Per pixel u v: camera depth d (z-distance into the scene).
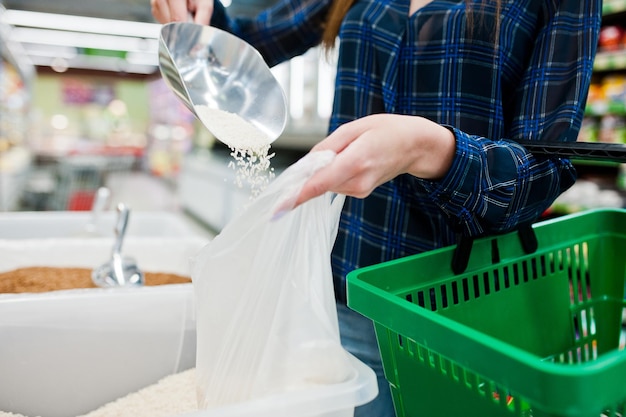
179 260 1.59
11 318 0.83
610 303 0.81
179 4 0.93
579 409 0.33
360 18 0.86
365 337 0.83
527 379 0.34
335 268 0.87
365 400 0.49
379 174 0.47
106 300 0.89
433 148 0.51
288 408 0.46
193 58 0.87
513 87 0.77
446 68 0.78
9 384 0.84
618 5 2.29
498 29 0.72
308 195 0.43
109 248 1.56
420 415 0.52
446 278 0.61
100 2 5.24
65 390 0.87
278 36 1.12
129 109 14.05
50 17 5.82
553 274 0.73
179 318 0.93
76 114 13.56
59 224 1.90
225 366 0.54
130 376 0.91
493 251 0.66
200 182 5.52
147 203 7.24
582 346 0.77
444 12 0.79
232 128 0.75
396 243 0.81
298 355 0.51
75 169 5.55
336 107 0.89
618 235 0.79
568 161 0.64
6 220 1.82
